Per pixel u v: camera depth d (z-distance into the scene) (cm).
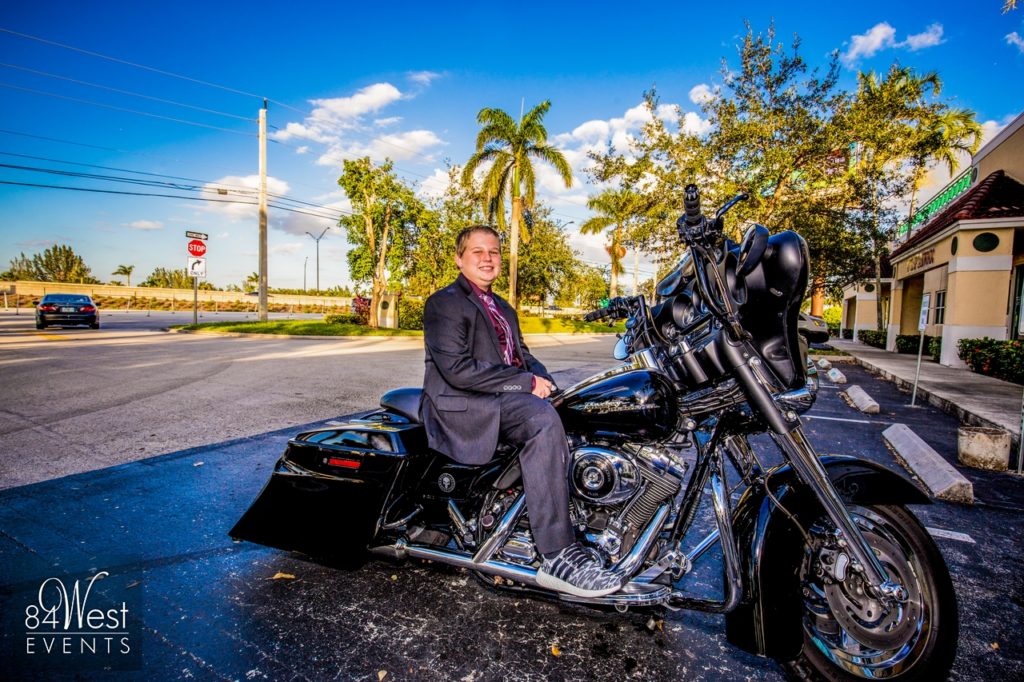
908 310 1844
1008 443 475
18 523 333
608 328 3331
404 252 2412
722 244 190
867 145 1541
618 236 3528
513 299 2678
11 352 1202
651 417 201
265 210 2255
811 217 1733
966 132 2397
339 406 664
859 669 198
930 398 808
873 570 186
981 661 215
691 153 1667
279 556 298
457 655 217
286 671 205
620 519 210
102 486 396
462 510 237
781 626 197
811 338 200
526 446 213
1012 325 1370
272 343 1586
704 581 278
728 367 196
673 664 214
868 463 204
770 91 1588
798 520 199
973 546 320
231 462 452
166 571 280
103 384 807
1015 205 1203
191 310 5144
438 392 234
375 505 241
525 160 2628
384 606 252
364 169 2233
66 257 7344
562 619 243
